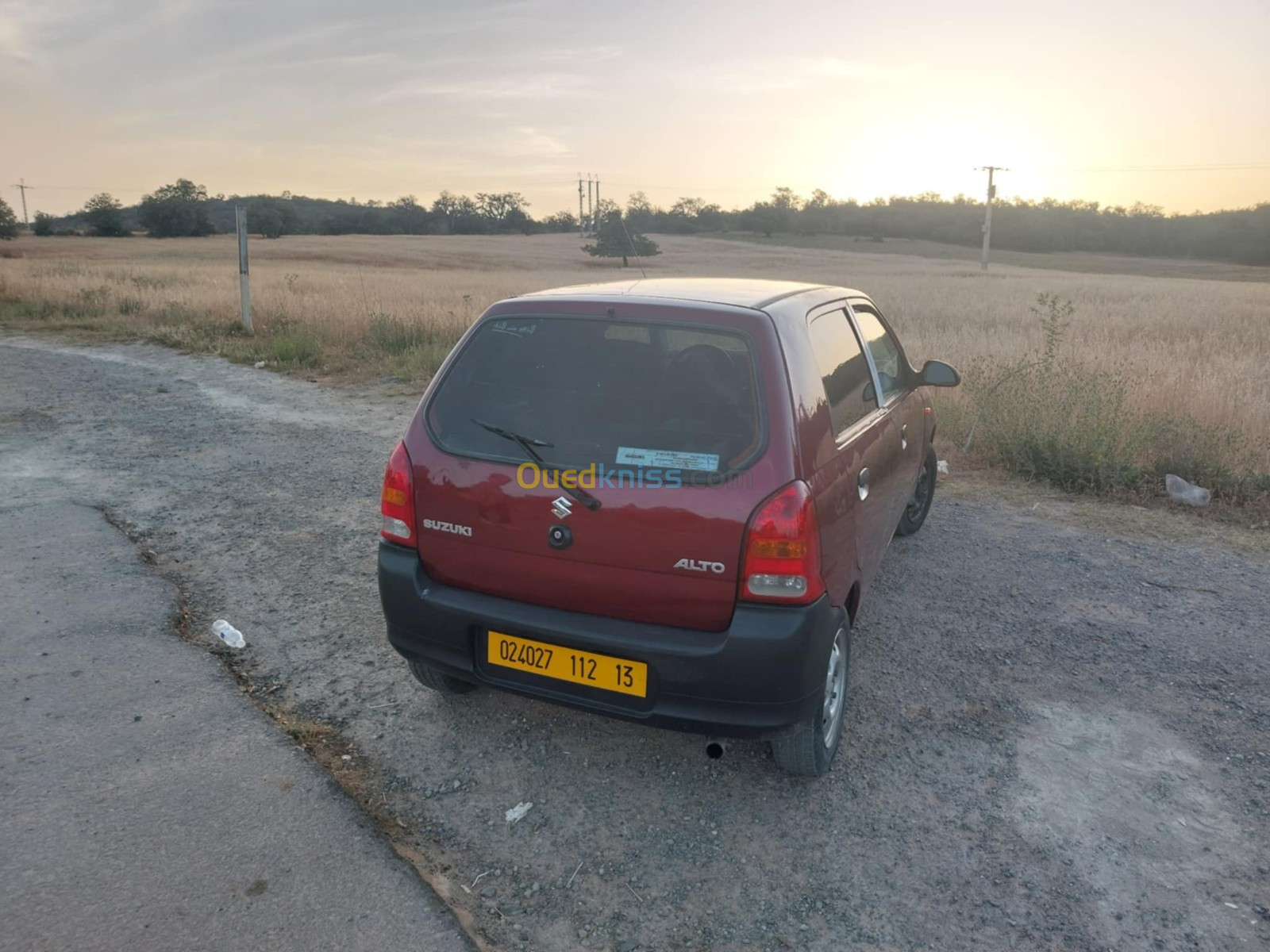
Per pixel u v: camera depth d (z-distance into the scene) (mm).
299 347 12422
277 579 4625
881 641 4027
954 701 3521
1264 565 5051
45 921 2273
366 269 52594
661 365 2730
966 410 7887
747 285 3402
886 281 48094
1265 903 2477
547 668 2770
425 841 2688
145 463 6914
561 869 2574
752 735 2629
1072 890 2514
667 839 2709
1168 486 6301
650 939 2320
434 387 2996
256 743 3115
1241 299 29266
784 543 2488
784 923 2381
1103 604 4477
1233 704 3531
